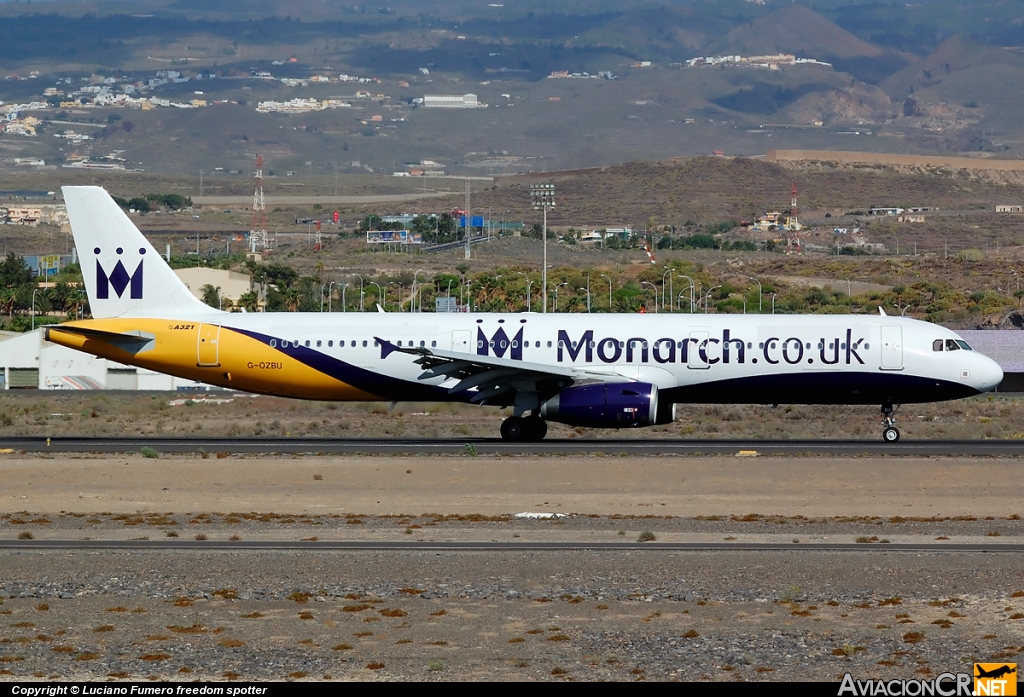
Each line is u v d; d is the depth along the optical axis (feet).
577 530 459.73
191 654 310.04
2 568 393.70
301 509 512.63
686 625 336.29
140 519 482.69
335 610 350.64
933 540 440.04
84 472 611.47
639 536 443.32
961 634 327.88
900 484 573.33
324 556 409.28
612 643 319.68
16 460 651.66
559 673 295.28
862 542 435.12
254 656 308.40
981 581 377.30
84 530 460.55
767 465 628.69
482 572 389.60
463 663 302.86
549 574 387.14
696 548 423.23
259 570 391.65
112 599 362.53
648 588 373.40
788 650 314.55
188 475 602.44
